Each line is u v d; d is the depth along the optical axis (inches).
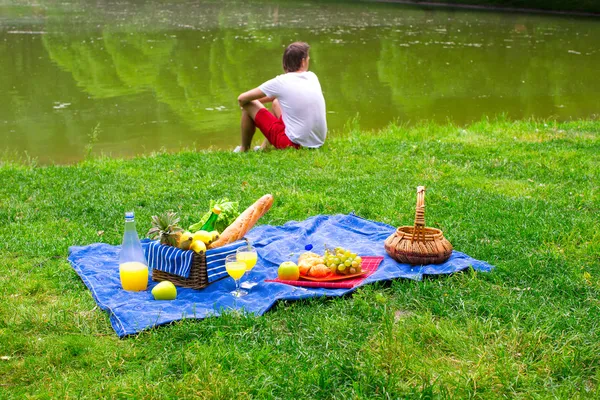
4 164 334.6
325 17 1186.6
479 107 515.2
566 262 192.9
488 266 187.8
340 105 517.7
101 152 386.0
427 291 172.1
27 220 236.2
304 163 319.3
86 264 192.4
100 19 1083.3
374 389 130.7
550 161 318.3
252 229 223.0
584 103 529.3
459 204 250.1
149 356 143.3
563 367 136.4
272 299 166.4
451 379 132.5
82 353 144.5
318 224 228.2
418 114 491.2
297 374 134.9
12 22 1002.7
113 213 242.4
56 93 541.3
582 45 852.6
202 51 760.3
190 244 176.9
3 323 157.8
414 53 768.9
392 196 263.0
